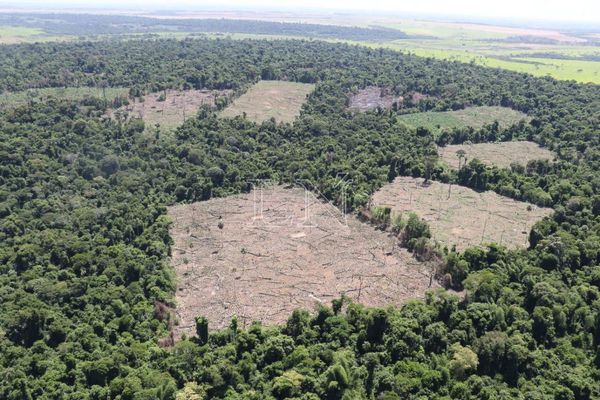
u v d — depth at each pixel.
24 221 114.31
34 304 86.44
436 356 79.00
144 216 120.62
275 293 98.75
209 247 114.31
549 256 100.25
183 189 135.62
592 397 74.12
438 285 100.94
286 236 119.00
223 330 86.00
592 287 93.94
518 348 78.38
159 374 73.12
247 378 75.00
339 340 80.81
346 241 117.06
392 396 70.25
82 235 111.56
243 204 134.25
